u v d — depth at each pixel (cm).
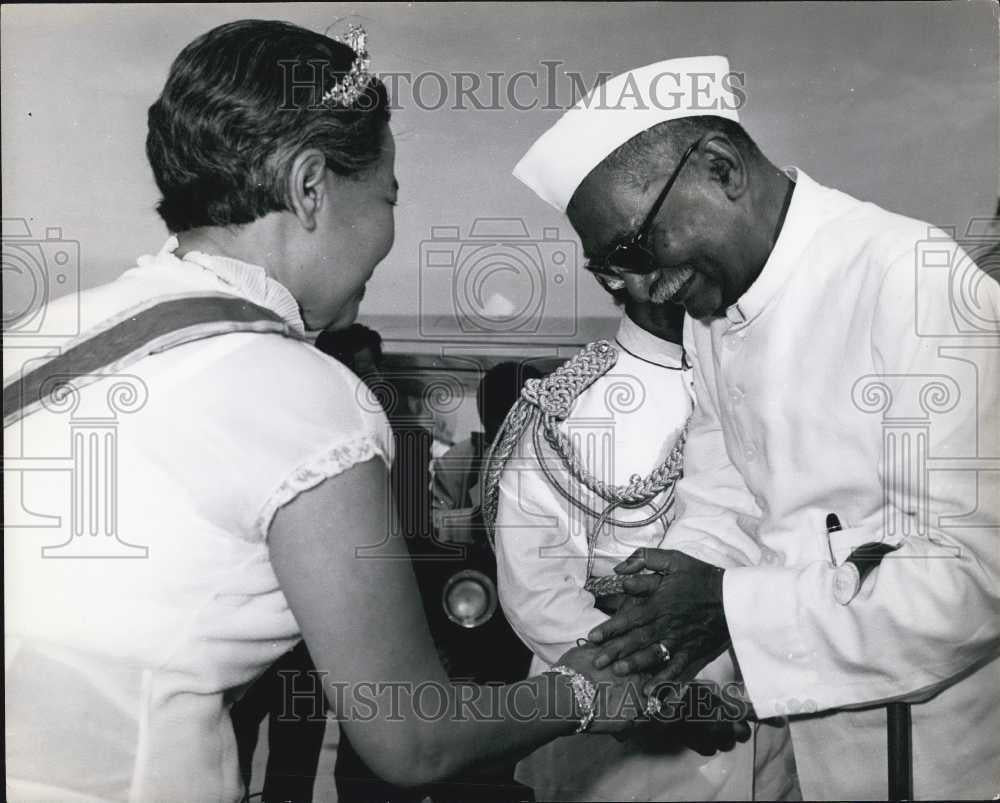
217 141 92
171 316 89
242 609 89
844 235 124
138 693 90
